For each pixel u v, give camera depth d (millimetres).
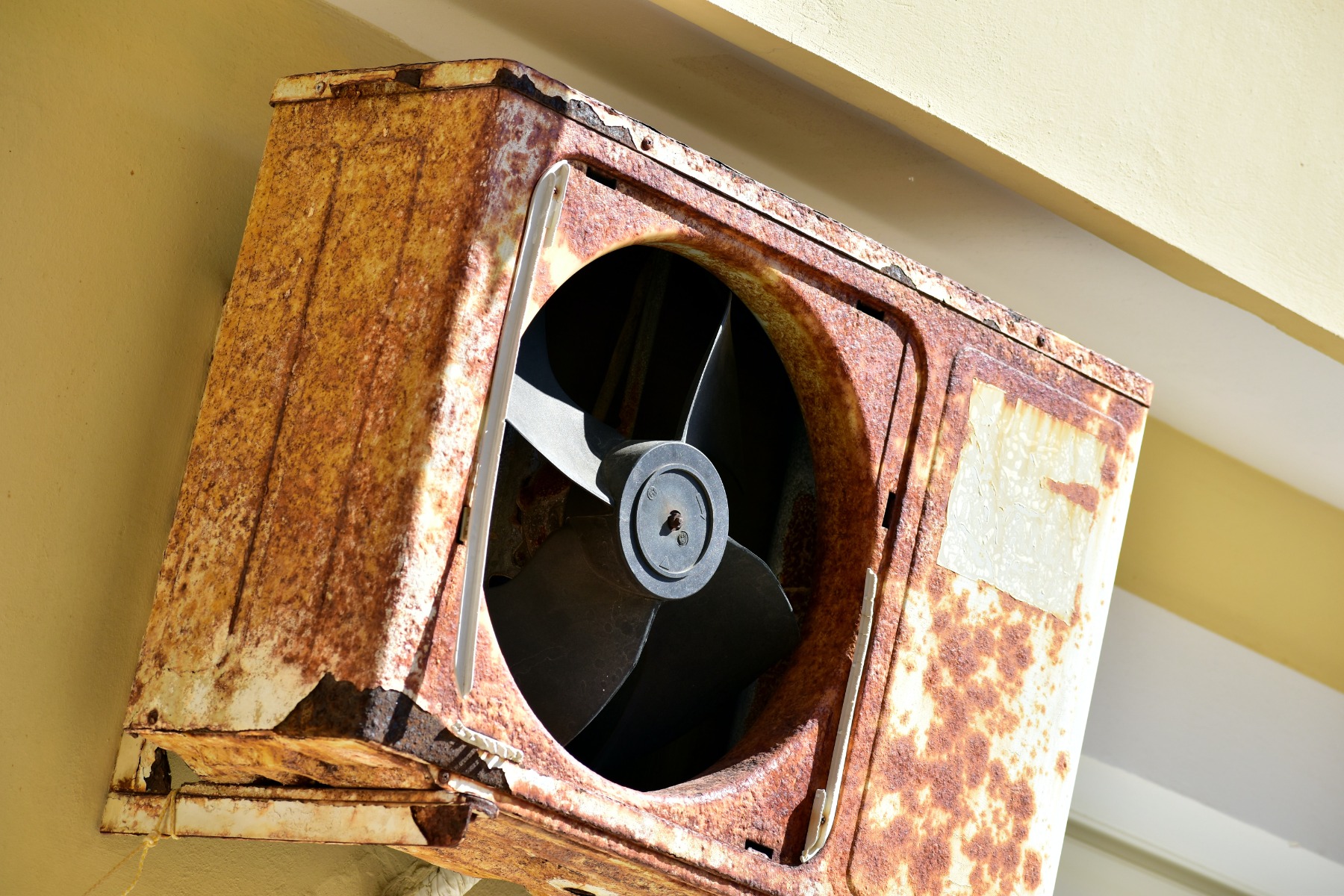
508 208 2166
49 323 2645
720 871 2305
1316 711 4684
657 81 3160
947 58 2988
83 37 2754
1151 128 3260
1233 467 4547
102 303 2701
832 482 2652
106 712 2623
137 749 2588
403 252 2209
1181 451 4434
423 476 2051
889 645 2553
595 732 2678
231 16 2918
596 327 2771
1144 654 4391
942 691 2605
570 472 2379
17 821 2502
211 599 2273
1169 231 3256
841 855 2455
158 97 2811
